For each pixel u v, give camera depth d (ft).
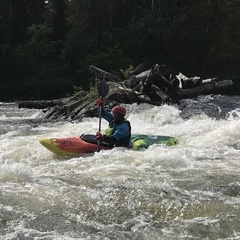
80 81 87.35
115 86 42.98
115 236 12.51
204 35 97.40
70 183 17.20
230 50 99.91
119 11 104.78
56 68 90.68
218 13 96.22
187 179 18.06
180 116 35.99
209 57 98.78
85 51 93.35
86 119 37.11
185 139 27.63
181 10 95.45
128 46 95.25
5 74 87.35
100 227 13.17
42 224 13.26
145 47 95.40
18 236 12.35
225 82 50.80
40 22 108.17
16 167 19.35
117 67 88.58
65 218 13.79
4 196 15.52
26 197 15.49
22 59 88.33
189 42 97.55
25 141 26.30
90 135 24.16
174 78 45.21
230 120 34.45
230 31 99.71
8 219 13.55
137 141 24.53
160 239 12.35
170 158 21.26
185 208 14.64
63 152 22.63
